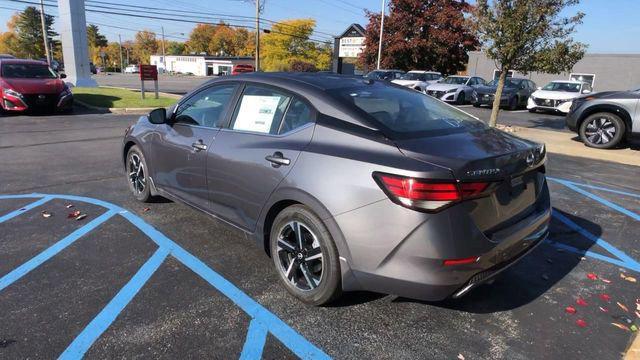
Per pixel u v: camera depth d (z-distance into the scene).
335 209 2.83
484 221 2.73
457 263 2.61
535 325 3.10
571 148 9.59
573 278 3.79
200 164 3.96
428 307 3.26
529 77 31.94
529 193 3.17
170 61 102.38
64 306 3.11
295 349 2.76
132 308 3.12
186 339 2.81
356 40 38.22
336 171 2.86
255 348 2.75
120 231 4.45
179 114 4.45
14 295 3.23
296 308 3.19
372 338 2.89
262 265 3.82
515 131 12.49
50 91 12.84
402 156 2.70
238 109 3.80
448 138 3.02
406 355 2.74
